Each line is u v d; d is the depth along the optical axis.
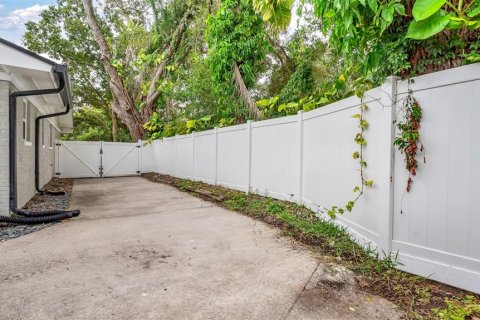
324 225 3.90
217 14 8.18
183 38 12.50
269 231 3.97
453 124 2.26
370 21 2.80
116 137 19.12
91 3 12.37
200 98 12.27
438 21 2.06
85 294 2.25
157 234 3.86
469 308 1.98
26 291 2.29
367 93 3.07
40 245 3.40
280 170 5.63
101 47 12.88
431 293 2.21
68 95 6.14
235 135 7.18
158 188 8.65
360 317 1.93
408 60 2.64
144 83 14.05
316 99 5.38
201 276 2.57
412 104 2.49
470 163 2.17
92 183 10.12
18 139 5.25
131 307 2.06
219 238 3.67
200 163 9.03
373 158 2.97
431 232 2.39
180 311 2.01
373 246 2.93
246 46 7.92
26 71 4.67
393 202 2.66
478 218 2.13
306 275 2.56
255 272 2.64
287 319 1.91
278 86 12.81
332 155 3.95
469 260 2.18
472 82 2.16
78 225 4.33
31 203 6.09
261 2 3.70
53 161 11.34
